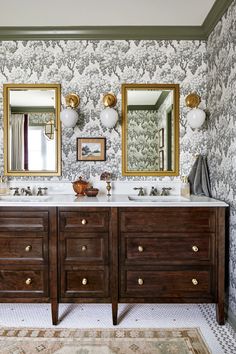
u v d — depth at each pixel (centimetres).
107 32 259
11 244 207
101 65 266
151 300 207
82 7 226
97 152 267
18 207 205
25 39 262
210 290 207
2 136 266
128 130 266
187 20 247
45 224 205
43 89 265
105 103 260
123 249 206
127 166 267
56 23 250
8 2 217
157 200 242
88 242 207
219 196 237
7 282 208
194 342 187
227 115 220
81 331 200
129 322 212
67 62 265
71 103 261
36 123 266
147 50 265
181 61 266
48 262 206
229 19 214
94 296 207
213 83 249
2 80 265
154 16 240
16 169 267
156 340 189
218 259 205
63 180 267
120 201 207
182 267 206
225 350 179
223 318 207
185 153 266
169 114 266
